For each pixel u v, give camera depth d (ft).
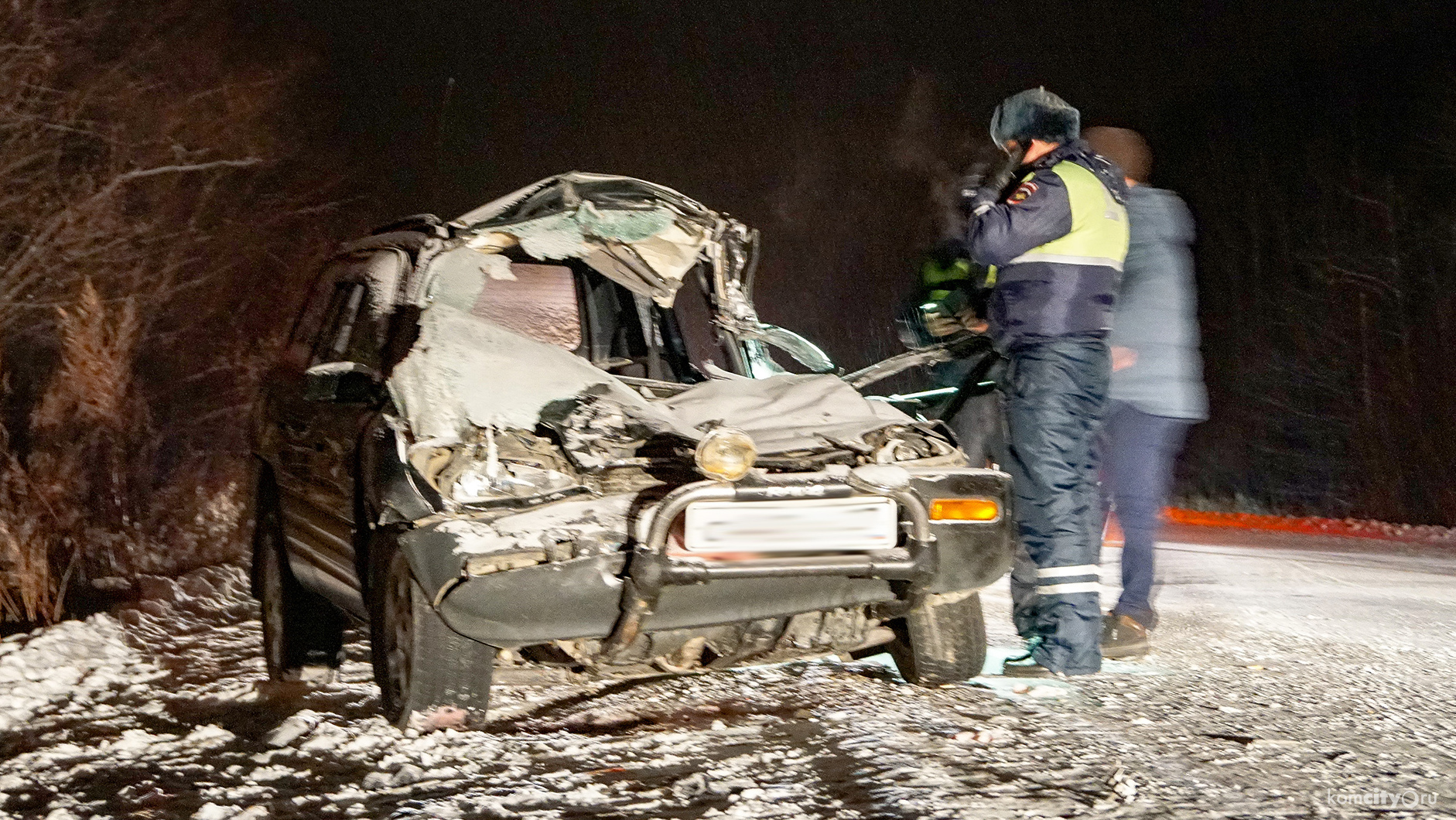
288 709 16.01
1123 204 16.62
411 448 13.71
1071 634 16.14
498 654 14.55
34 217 45.62
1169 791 11.57
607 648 13.38
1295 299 87.81
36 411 32.32
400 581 13.82
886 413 16.19
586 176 17.71
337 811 11.59
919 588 13.79
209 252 51.88
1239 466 91.91
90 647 19.76
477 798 11.77
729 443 12.95
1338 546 45.93
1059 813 10.94
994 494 14.74
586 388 14.93
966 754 12.82
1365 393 83.35
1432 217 81.05
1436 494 80.12
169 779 12.83
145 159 49.65
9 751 14.20
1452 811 11.04
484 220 17.12
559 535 13.07
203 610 24.99
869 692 15.78
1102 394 16.35
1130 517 18.76
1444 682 16.87
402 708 13.92
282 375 19.47
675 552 13.00
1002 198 17.19
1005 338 16.53
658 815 11.19
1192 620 23.07
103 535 31.89
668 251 18.92
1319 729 14.01
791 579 13.74
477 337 15.42
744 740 13.58
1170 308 18.92
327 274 20.02
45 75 46.32
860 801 11.34
